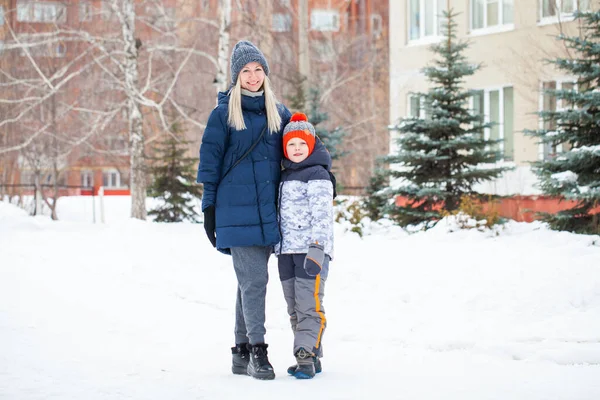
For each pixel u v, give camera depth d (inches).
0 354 239.1
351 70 1691.7
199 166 220.7
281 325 300.2
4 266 479.8
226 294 365.4
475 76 897.5
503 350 246.8
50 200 1315.2
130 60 882.8
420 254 407.2
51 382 203.2
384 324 290.4
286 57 1412.4
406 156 612.1
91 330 287.0
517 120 844.0
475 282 334.6
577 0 725.9
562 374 216.4
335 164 1332.4
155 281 405.1
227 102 222.8
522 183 773.9
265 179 218.8
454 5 922.7
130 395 190.1
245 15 1024.2
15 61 1203.9
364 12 1892.2
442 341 259.3
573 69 554.6
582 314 288.8
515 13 855.7
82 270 458.6
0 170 1286.9
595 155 527.2
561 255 384.2
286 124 229.5
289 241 218.2
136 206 866.8
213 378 212.4
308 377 211.6
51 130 1133.1
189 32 1235.2
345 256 417.4
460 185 626.5
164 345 263.4
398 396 189.6
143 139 875.4
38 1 1186.0
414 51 965.8
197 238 591.8
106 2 967.6
